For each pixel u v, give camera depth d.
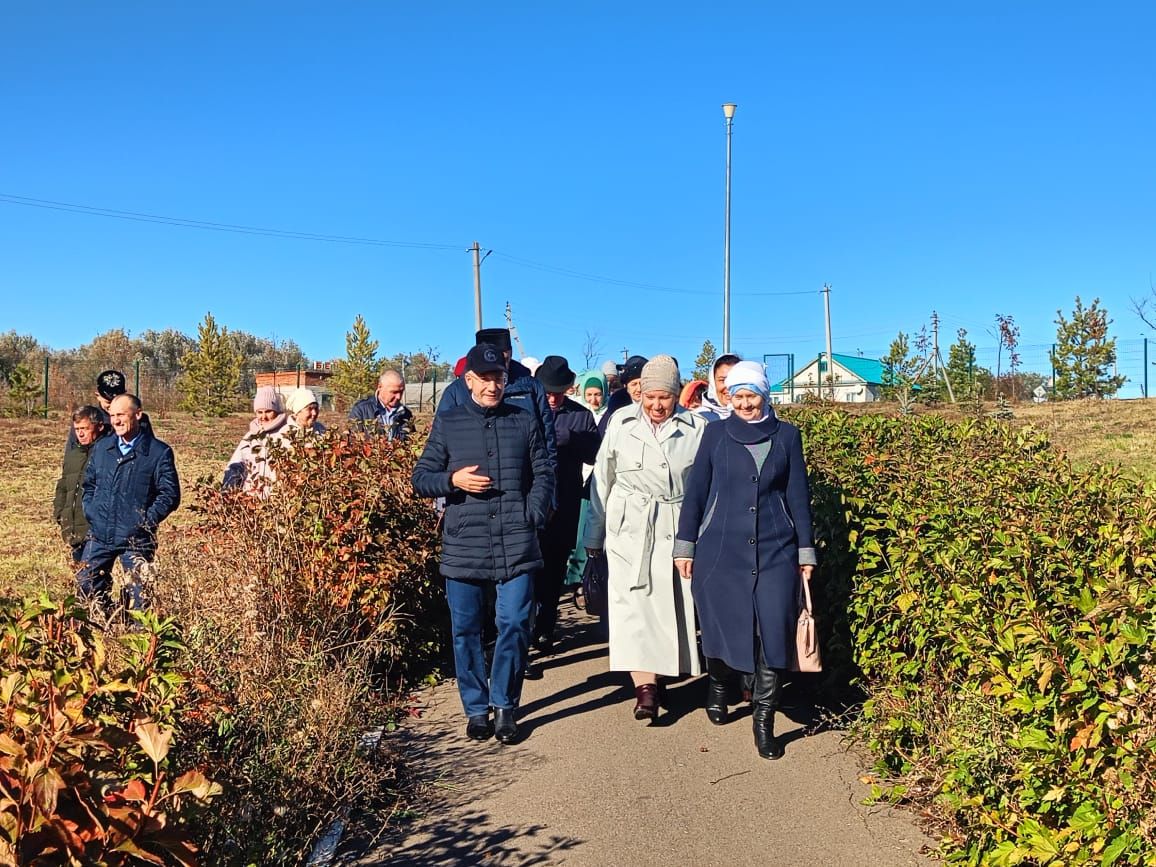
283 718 4.26
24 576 9.61
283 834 3.92
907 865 3.82
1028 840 3.08
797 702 5.89
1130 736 2.82
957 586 3.93
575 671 6.73
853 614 5.19
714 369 7.67
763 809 4.36
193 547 5.54
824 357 61.06
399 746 5.20
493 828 4.22
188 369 40.09
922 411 28.73
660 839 4.09
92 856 2.39
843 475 5.71
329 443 6.22
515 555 5.28
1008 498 4.63
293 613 5.25
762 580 5.07
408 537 6.25
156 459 6.87
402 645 6.18
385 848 4.05
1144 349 32.50
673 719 5.66
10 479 18.59
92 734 2.57
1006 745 3.45
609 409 8.27
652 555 5.57
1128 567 3.74
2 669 2.87
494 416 5.40
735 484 5.16
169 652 3.57
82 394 37.59
